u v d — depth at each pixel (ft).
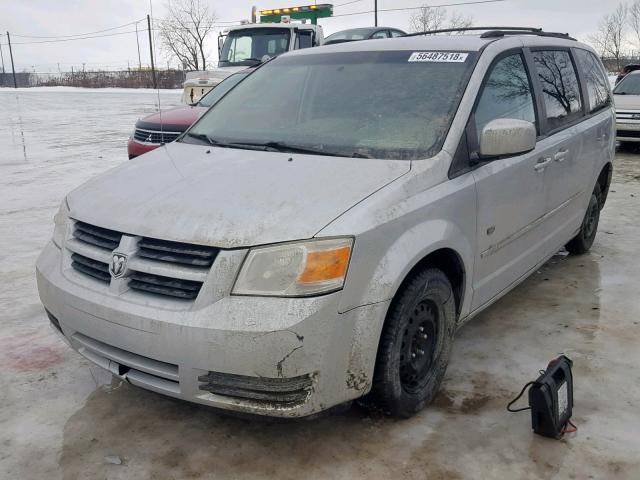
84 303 8.98
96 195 10.26
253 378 8.13
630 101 37.81
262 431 9.77
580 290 15.55
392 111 11.16
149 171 10.78
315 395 8.32
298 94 12.54
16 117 71.10
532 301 14.88
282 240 8.20
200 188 9.55
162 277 8.57
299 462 9.03
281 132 11.60
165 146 12.51
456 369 11.68
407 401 9.75
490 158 10.77
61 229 10.43
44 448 9.42
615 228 21.13
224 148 11.44
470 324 13.64
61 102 100.83
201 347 8.05
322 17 48.42
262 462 9.05
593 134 16.01
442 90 11.21
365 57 12.75
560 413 9.38
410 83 11.60
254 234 8.29
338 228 8.35
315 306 8.04
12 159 38.65
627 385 11.02
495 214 11.30
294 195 9.01
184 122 25.75
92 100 106.73
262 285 8.10
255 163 10.34
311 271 8.13
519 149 10.55
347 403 8.87
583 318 13.88
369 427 9.82
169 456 9.21
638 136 37.45
